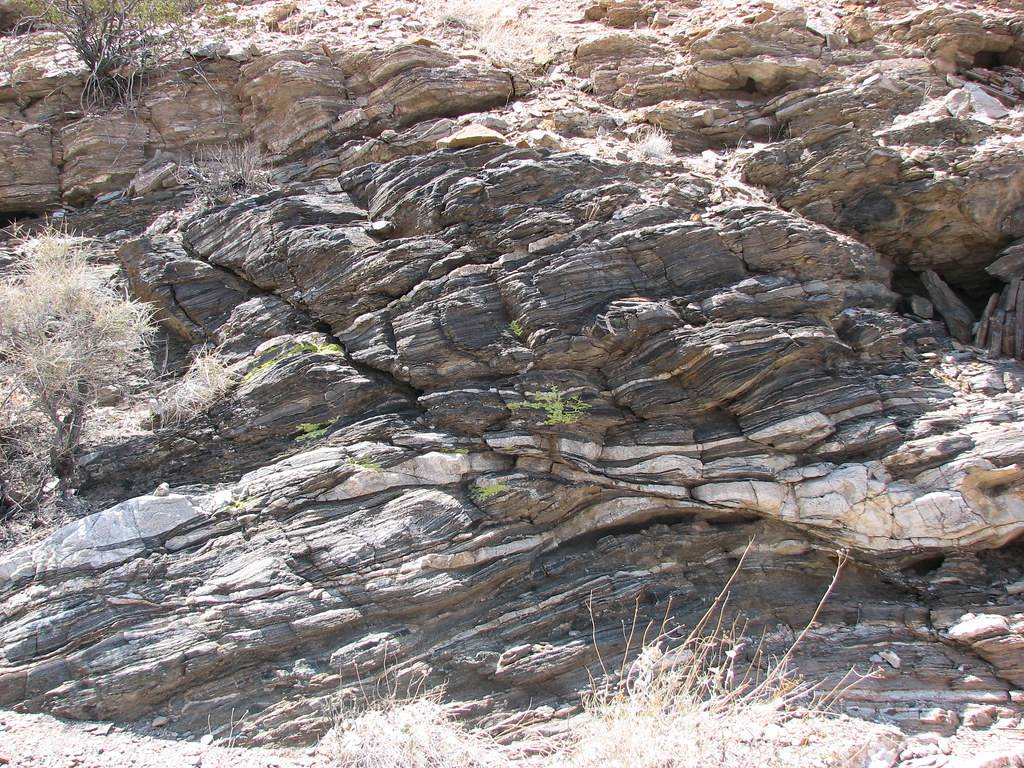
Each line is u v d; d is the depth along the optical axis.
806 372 4.84
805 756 3.74
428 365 4.91
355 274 5.25
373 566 4.34
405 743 3.76
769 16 7.62
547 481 4.73
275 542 4.36
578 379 4.82
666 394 4.79
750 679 4.34
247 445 4.90
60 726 3.71
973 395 4.86
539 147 5.95
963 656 4.31
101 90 6.86
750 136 6.74
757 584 4.78
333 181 6.15
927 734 3.99
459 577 4.41
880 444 4.64
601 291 4.93
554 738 3.98
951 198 5.54
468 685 4.23
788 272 5.16
